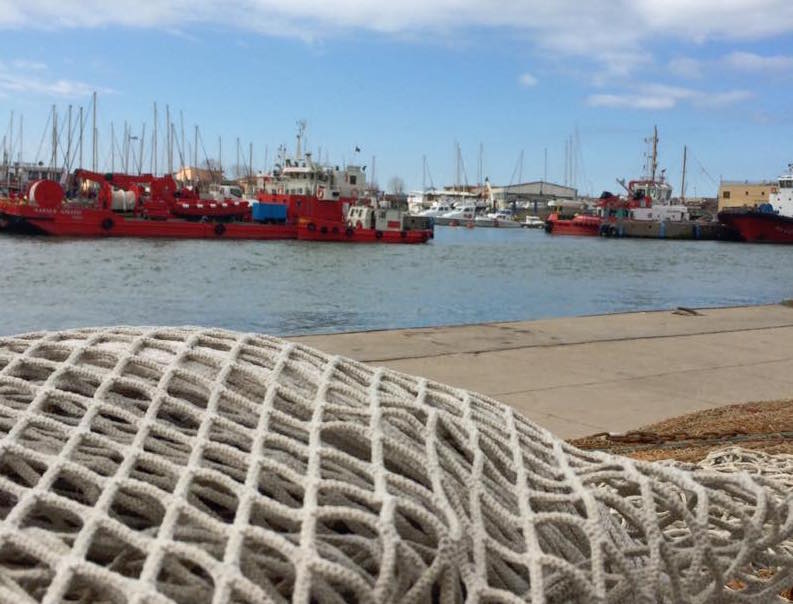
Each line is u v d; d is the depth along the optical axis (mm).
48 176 72062
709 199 120375
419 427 2252
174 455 2020
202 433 2039
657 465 2389
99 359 2398
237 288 27797
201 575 1797
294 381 2443
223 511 2014
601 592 1901
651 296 28641
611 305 25734
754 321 13812
